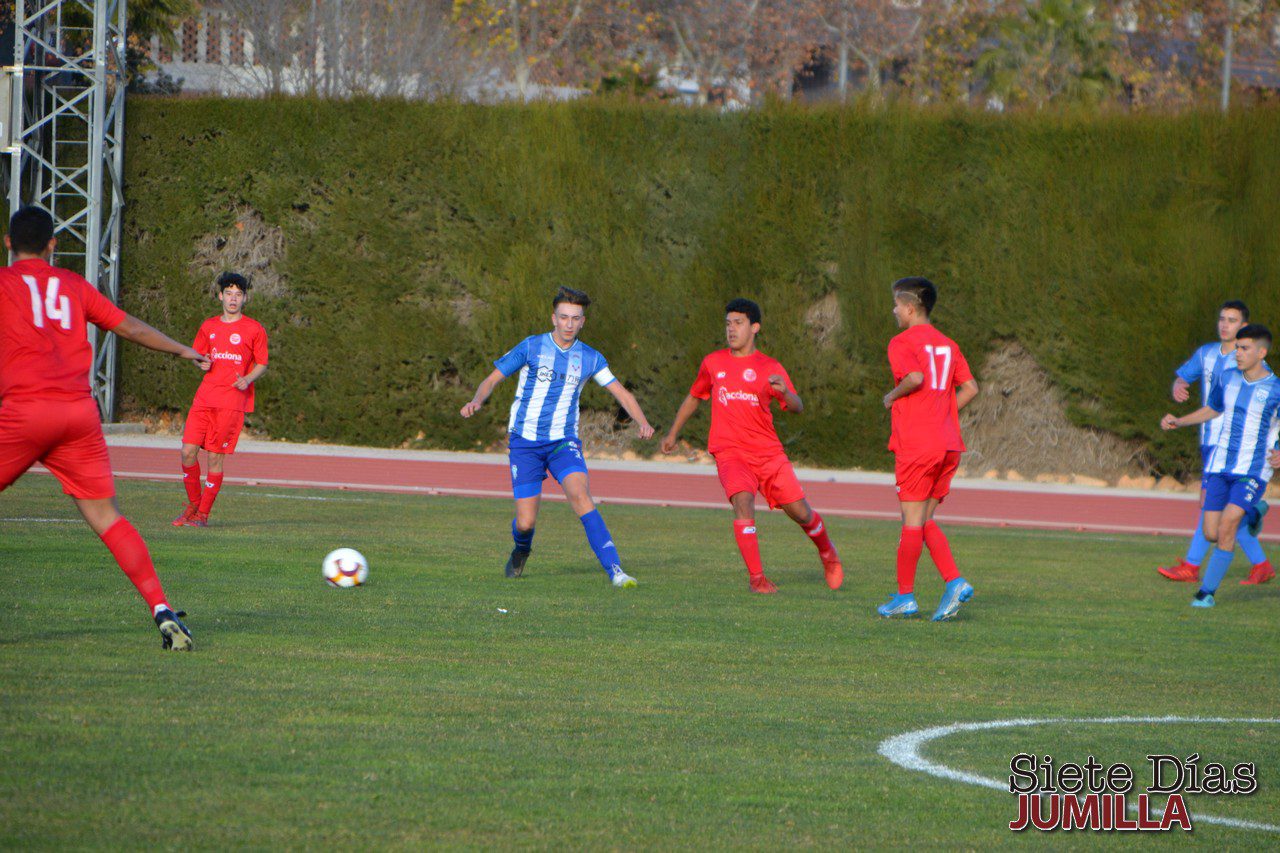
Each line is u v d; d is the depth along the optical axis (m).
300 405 70.31
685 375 67.19
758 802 12.84
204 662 17.89
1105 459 64.38
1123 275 62.53
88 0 72.06
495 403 68.56
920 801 13.19
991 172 63.97
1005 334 64.44
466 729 15.03
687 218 66.88
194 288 71.38
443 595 25.25
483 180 68.38
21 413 17.64
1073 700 18.14
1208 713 17.58
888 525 44.62
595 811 12.32
